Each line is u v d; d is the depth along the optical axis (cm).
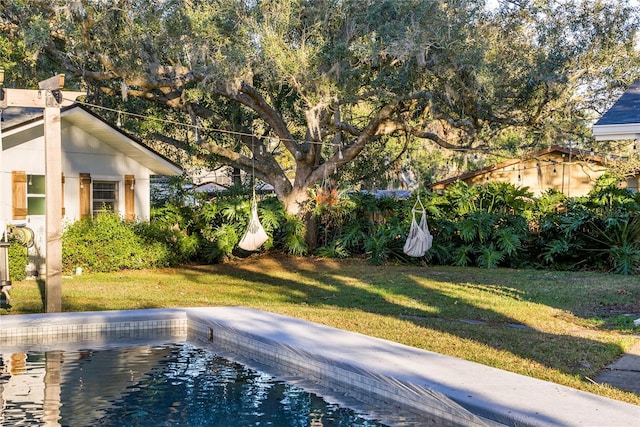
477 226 2042
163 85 1861
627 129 1066
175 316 992
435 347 805
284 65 1733
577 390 564
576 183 2475
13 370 756
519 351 786
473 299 1272
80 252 1694
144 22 1745
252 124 2398
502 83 1964
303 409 615
